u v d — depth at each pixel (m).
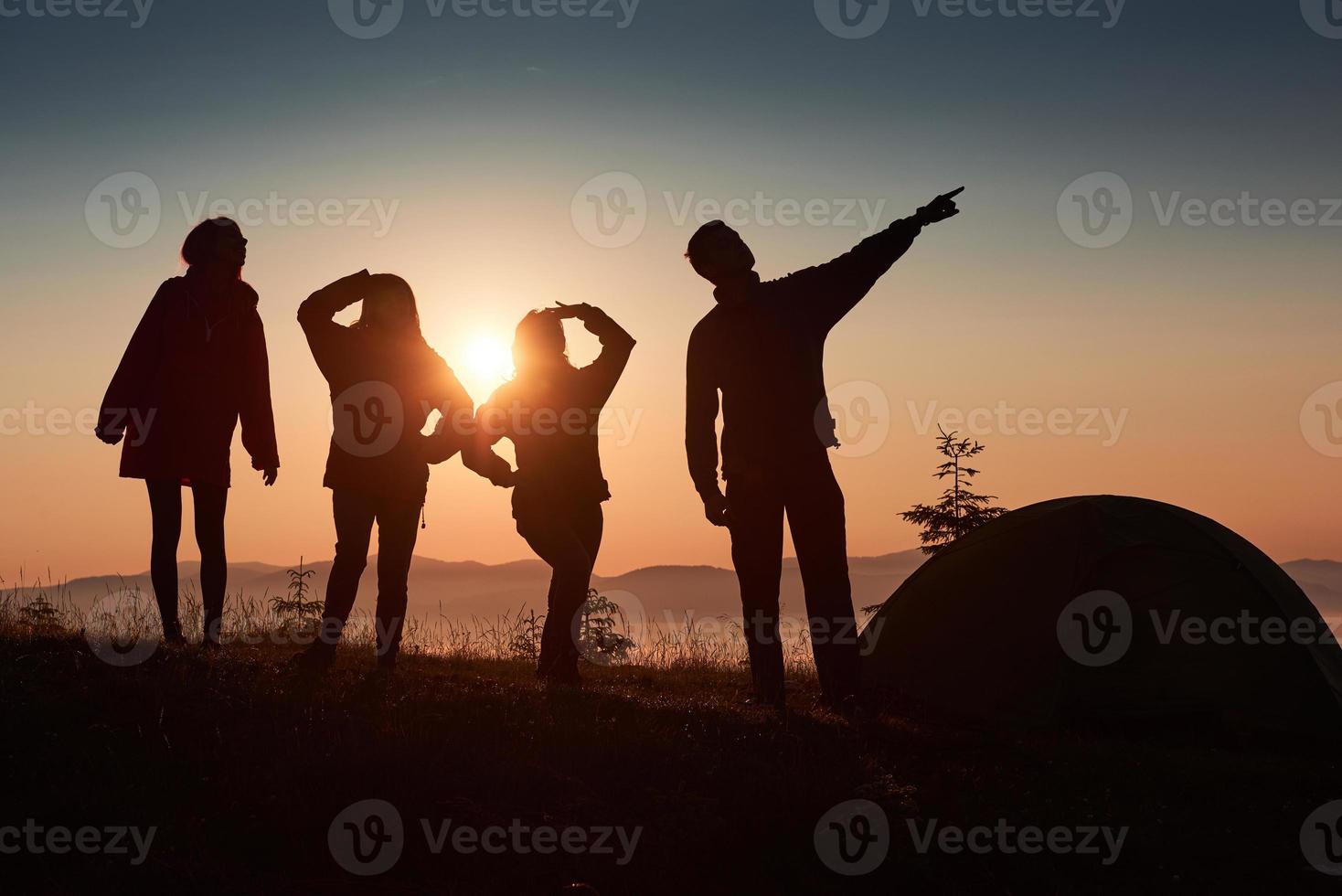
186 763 5.16
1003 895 4.64
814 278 7.49
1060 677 7.74
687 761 5.59
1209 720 7.51
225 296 7.44
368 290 7.30
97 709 5.65
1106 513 8.29
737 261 7.37
